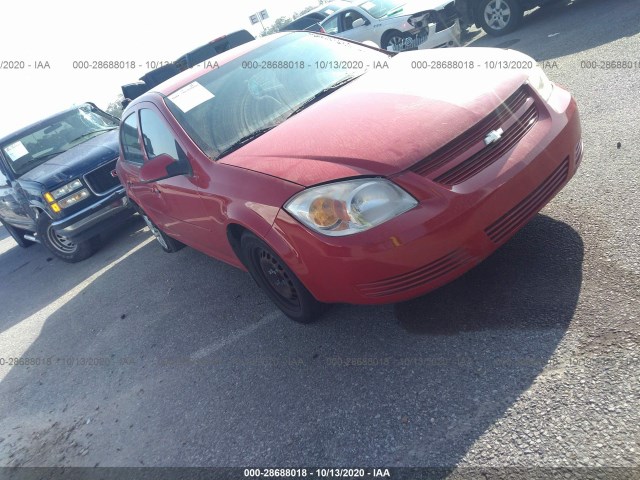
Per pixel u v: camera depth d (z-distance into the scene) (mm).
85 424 3287
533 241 3018
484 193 2395
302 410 2572
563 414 1975
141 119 4176
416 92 2865
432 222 2318
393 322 2871
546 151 2605
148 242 6469
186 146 3457
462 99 2660
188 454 2629
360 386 2543
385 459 2117
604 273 2547
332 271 2512
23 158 7238
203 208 3348
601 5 8000
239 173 2928
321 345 2975
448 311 2758
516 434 1979
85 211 6297
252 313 3684
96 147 6797
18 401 3947
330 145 2662
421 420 2217
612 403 1936
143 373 3562
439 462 2004
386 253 2344
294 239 2578
